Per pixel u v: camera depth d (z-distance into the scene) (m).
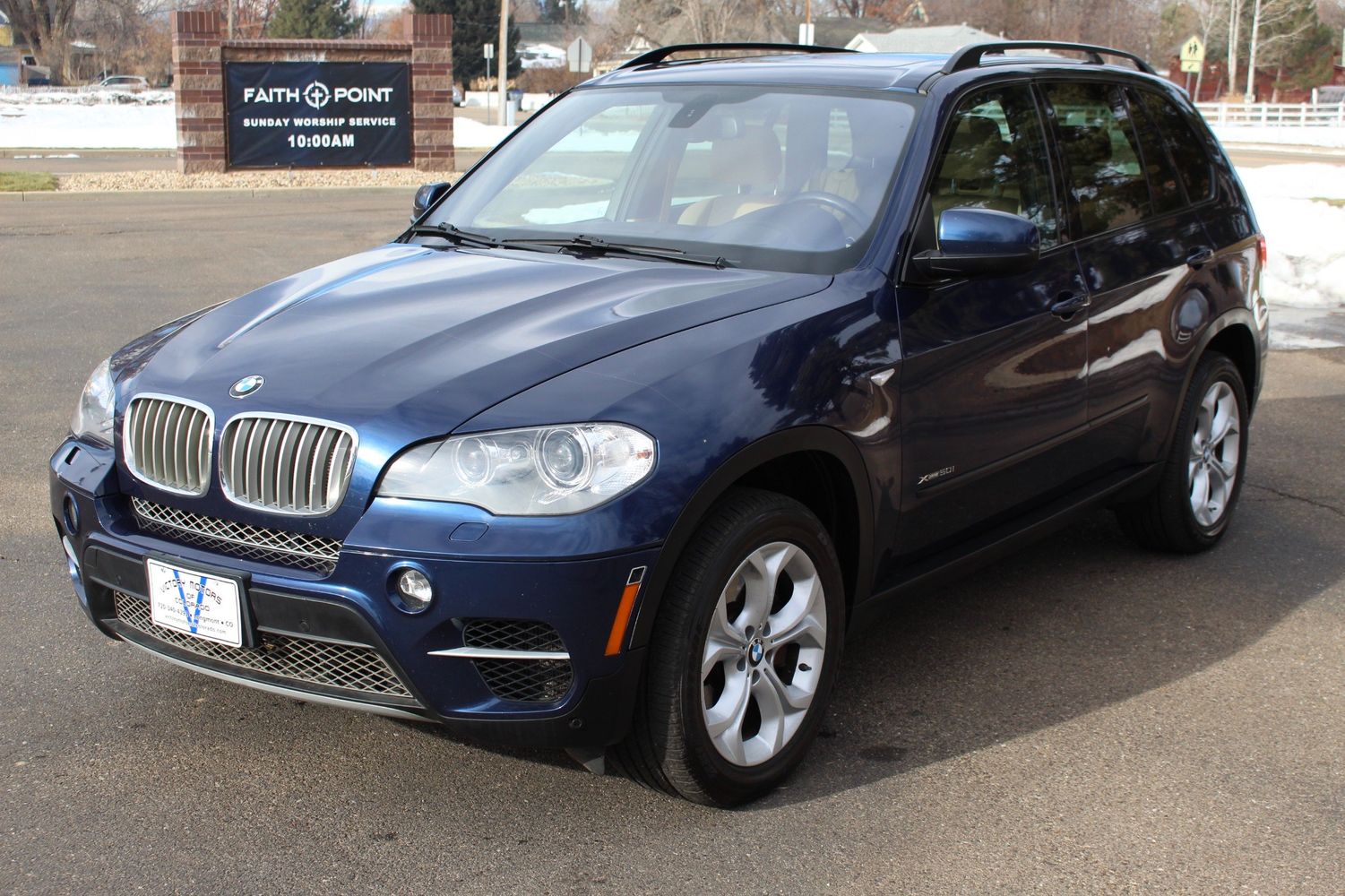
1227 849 3.13
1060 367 4.15
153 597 3.16
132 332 9.18
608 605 2.85
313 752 3.53
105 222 15.62
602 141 4.42
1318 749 3.66
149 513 3.25
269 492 3.01
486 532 2.81
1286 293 11.35
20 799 3.26
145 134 32.91
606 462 2.86
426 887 2.92
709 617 3.03
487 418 2.89
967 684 4.05
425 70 21.69
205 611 3.06
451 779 3.40
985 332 3.80
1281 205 14.20
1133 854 3.11
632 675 2.95
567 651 2.86
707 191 4.04
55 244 13.65
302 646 3.04
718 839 3.13
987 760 3.56
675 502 2.90
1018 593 4.85
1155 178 4.94
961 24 69.88
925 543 3.80
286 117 21.05
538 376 3.00
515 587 2.80
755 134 4.13
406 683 2.90
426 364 3.10
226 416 3.07
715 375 3.09
